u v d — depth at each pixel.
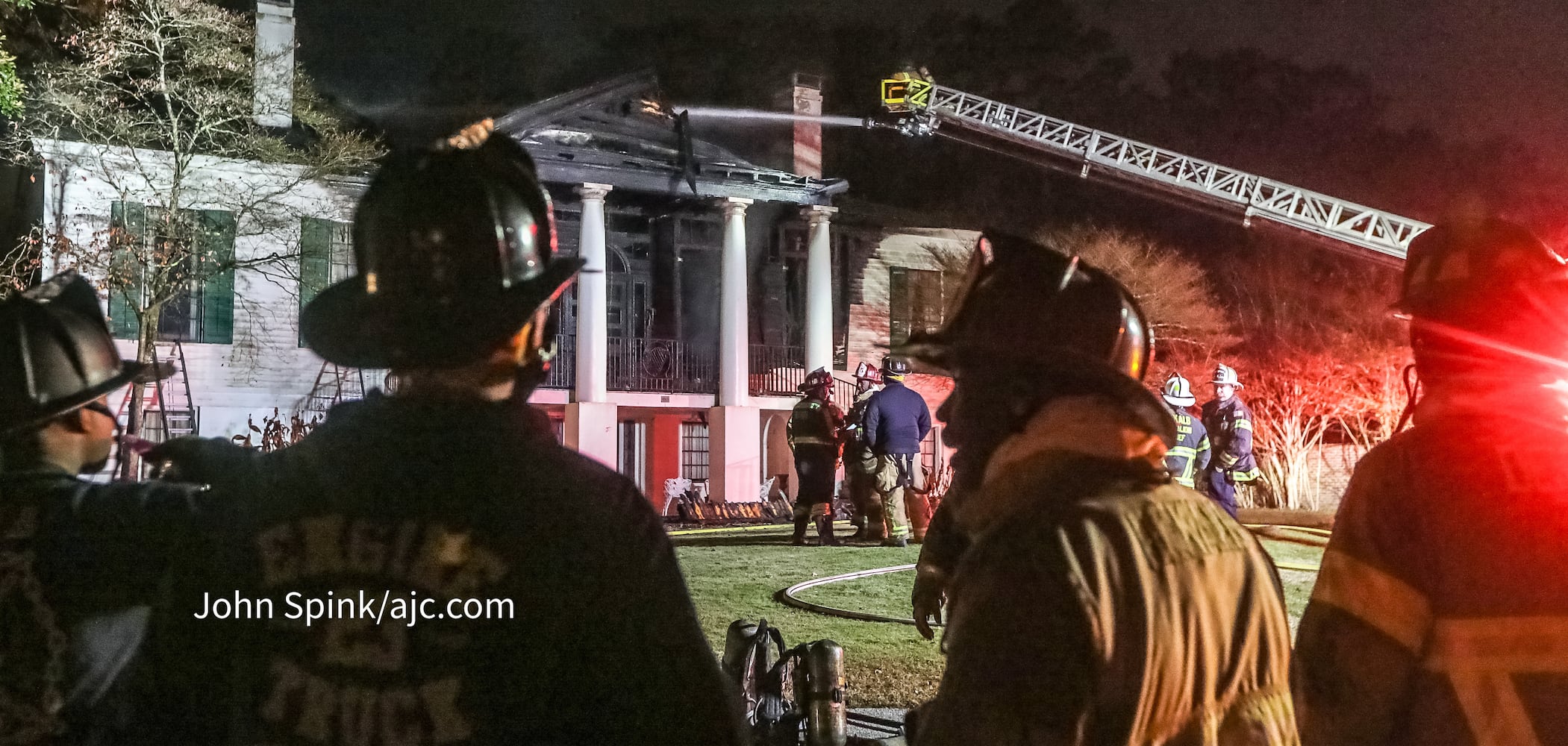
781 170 26.55
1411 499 2.00
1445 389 2.10
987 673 1.59
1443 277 2.09
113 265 19.25
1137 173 23.03
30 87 19.39
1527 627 1.88
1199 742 1.69
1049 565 1.61
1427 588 1.98
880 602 8.52
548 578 1.75
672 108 23.86
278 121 21.88
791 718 4.01
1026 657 1.58
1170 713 1.67
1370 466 2.10
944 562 2.87
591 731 1.76
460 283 1.80
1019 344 1.77
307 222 21.39
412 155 1.93
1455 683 1.92
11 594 2.12
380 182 1.92
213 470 1.99
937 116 24.88
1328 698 2.03
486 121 2.00
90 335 2.47
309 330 1.89
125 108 20.11
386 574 1.74
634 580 1.81
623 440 25.31
